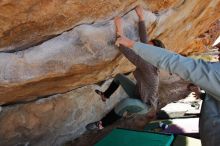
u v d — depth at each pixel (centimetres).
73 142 538
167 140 483
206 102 251
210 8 554
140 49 255
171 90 799
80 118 527
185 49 795
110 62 399
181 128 635
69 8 259
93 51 326
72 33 296
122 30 340
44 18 250
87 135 565
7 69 270
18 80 286
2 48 258
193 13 507
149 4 362
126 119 667
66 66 320
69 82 409
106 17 314
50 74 311
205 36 816
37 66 290
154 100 354
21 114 420
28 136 445
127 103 356
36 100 435
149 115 706
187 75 228
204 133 242
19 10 224
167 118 712
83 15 284
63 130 506
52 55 294
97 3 280
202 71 223
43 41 282
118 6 311
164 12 412
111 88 411
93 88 517
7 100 367
